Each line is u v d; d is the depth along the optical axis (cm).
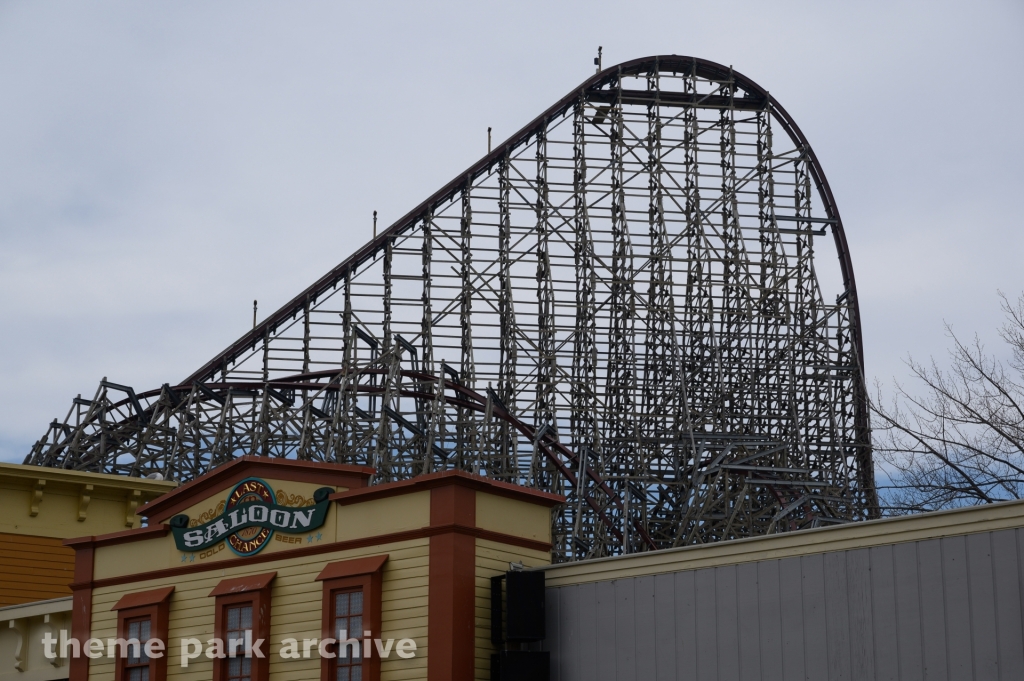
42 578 3728
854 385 5903
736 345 5862
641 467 5378
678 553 2334
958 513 1994
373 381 5809
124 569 3022
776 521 5062
